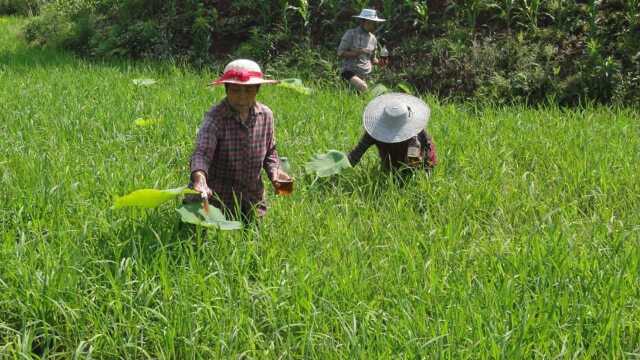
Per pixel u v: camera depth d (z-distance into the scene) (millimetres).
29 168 5688
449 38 12258
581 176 6129
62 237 4406
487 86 11047
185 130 7410
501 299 3814
